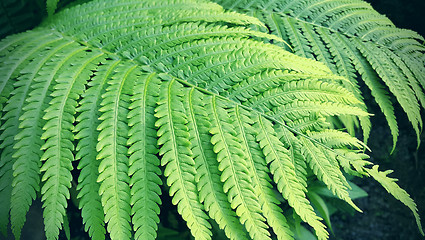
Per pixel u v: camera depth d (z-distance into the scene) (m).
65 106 0.66
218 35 0.71
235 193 0.63
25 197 0.64
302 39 0.80
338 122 0.84
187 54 0.70
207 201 0.63
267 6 0.82
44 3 0.83
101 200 0.63
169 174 0.63
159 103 0.66
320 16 0.82
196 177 0.64
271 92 0.68
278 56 0.69
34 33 0.73
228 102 0.67
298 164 0.65
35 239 1.12
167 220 1.19
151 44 0.71
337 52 0.80
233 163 0.64
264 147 0.65
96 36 0.72
